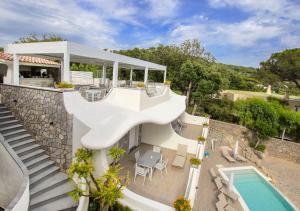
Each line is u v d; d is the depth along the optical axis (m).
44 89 12.84
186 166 16.94
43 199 10.52
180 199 9.49
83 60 23.27
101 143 10.28
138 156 15.21
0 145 11.34
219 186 16.64
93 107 13.76
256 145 31.59
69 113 12.04
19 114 14.21
